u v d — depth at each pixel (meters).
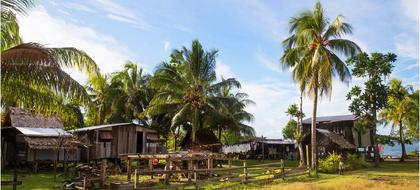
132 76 43.09
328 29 28.91
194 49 36.19
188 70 35.94
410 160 47.53
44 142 24.67
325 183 19.84
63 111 13.91
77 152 28.59
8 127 26.73
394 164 39.28
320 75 28.66
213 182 18.23
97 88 42.12
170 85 35.19
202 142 37.88
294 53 30.19
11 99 12.69
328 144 38.56
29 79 11.74
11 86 12.41
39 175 23.52
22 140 26.97
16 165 27.05
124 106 42.78
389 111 45.41
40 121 27.78
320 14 29.08
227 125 38.78
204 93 36.09
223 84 36.28
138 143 32.72
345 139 44.09
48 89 12.72
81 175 21.19
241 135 43.28
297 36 29.83
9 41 13.59
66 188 17.55
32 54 11.03
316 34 29.19
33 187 18.00
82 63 13.28
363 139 46.25
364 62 37.50
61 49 13.00
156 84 35.16
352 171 29.66
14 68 11.52
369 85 37.12
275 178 21.55
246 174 19.95
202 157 22.20
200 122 38.03
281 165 23.47
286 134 63.69
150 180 20.52
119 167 26.67
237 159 49.38
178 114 34.28
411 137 47.66
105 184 17.66
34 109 13.38
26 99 12.76
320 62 28.67
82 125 40.62
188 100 35.16
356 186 18.03
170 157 20.28
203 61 36.22
